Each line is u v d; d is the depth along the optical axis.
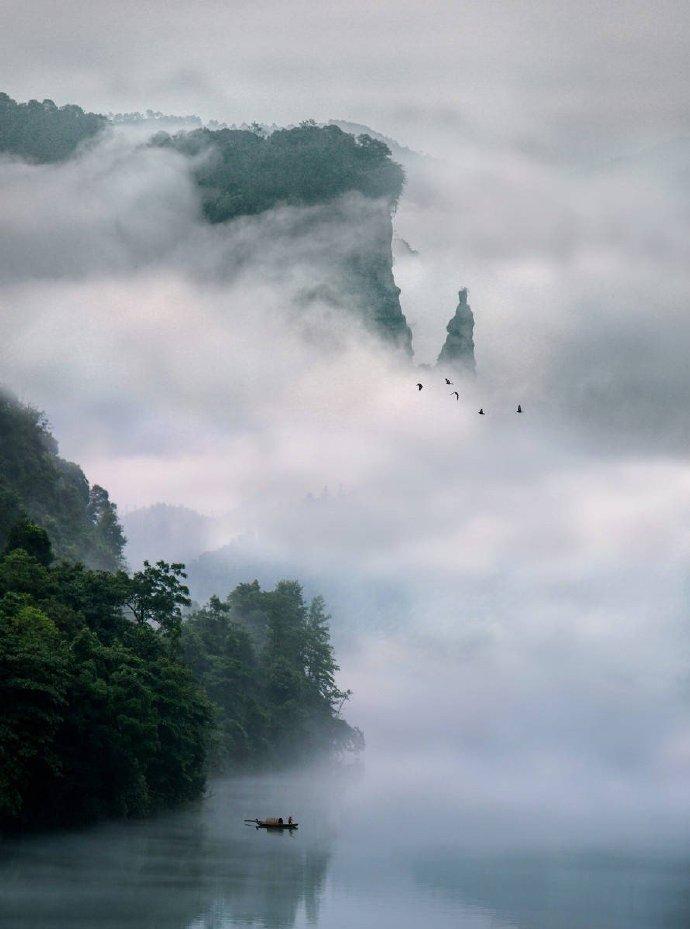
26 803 138.38
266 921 109.75
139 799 158.50
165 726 166.25
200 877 128.38
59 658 137.88
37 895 115.56
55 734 136.50
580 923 114.75
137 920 107.69
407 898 122.88
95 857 134.75
